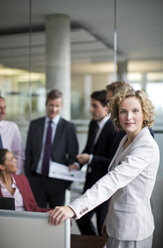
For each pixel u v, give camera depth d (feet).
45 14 13.56
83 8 13.21
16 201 8.61
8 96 13.96
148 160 5.04
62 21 13.43
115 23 12.91
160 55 12.46
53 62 13.62
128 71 12.87
